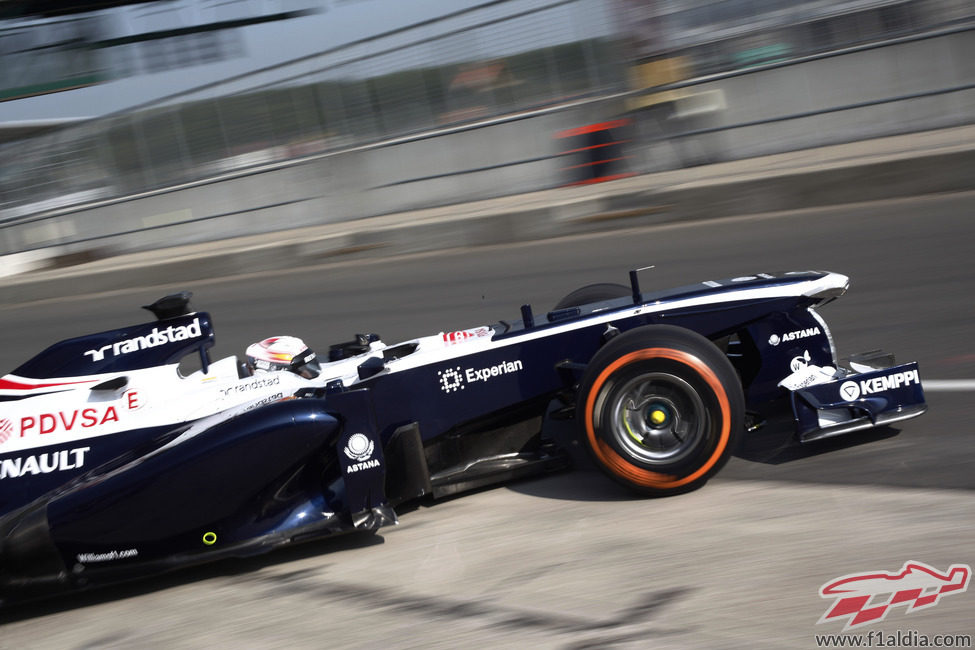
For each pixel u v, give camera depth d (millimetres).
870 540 3262
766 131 11156
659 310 4297
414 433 4074
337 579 3662
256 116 14227
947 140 9602
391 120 13555
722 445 3814
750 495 3811
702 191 10070
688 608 3002
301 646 3166
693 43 11875
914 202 8898
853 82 10742
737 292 4348
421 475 4059
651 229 10164
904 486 3680
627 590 3178
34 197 15344
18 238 15430
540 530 3783
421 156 13320
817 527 3422
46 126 19422
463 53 13008
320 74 13883
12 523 3830
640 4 11984
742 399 3840
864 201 9367
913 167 9094
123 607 3803
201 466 3814
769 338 4438
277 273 11938
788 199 9703
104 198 15156
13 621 3881
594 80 12516
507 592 3301
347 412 3895
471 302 8570
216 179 14484
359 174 13773
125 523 3797
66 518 3775
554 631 2988
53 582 3799
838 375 4375
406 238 11516
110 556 3818
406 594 3424
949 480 3666
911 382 4148
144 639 3445
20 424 4262
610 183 11906
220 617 3512
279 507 3955
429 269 10367
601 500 3998
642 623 2955
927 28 10328
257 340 8719
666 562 3330
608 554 3465
